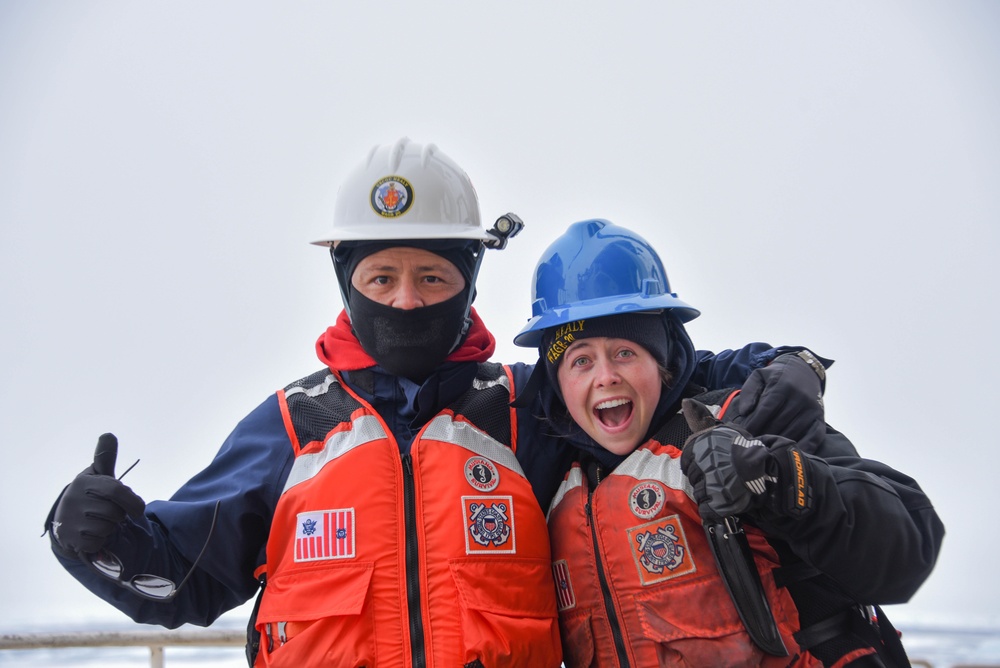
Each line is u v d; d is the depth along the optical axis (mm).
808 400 2264
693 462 2039
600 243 2488
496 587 2230
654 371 2365
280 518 2311
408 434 2438
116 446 2184
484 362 2658
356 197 2494
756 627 2107
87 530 2064
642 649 2221
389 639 2160
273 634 2250
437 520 2268
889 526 2053
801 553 2078
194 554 2348
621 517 2307
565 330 2385
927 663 3867
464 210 2539
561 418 2516
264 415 2480
